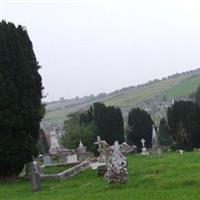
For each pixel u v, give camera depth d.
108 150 35.16
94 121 83.00
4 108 35.12
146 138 89.69
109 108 83.06
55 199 22.48
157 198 19.55
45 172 36.44
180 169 26.45
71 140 76.38
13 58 36.22
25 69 36.66
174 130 79.62
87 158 46.50
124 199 20.09
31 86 36.88
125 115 168.75
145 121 90.00
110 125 82.12
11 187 31.16
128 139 90.75
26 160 35.97
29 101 36.47
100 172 30.34
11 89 35.41
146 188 22.80
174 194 19.91
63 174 31.83
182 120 78.25
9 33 36.78
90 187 25.50
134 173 27.89
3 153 34.94
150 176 25.30
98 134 81.00
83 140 76.06
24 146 35.69
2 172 35.81
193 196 19.03
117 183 24.62
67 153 49.53
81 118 87.88
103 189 24.11
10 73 35.78
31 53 38.62
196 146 78.00
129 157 48.88
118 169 24.69
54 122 188.12
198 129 77.88
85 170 34.09
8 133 35.16
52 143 60.91
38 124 37.34
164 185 22.50
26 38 38.41
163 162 31.91
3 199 25.55
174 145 78.62
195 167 26.30
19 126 35.47
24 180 35.34
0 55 35.81
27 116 36.16
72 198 22.09
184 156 35.81
